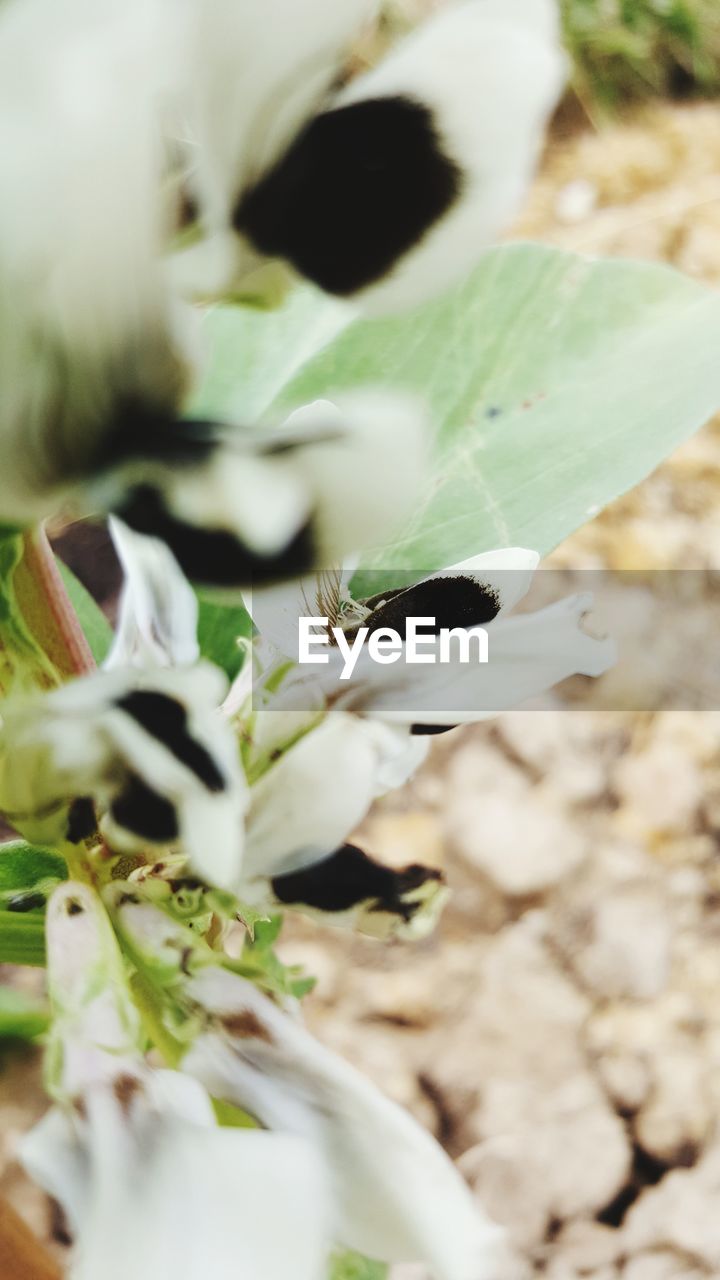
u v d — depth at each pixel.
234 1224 0.19
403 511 0.18
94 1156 0.19
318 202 0.18
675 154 1.06
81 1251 0.19
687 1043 0.59
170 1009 0.20
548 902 0.63
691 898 0.63
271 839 0.20
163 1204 0.19
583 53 1.09
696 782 0.67
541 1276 0.53
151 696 0.18
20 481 0.18
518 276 0.25
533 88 0.18
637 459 0.24
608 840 0.65
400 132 0.18
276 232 0.18
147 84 0.17
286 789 0.20
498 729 0.68
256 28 0.17
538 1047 0.58
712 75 1.12
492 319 0.25
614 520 0.77
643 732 0.68
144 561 0.22
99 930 0.20
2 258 0.17
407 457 0.18
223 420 0.18
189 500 0.18
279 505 0.18
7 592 0.21
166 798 0.19
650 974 0.61
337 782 0.20
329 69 0.18
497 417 0.24
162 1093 0.20
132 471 0.18
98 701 0.18
